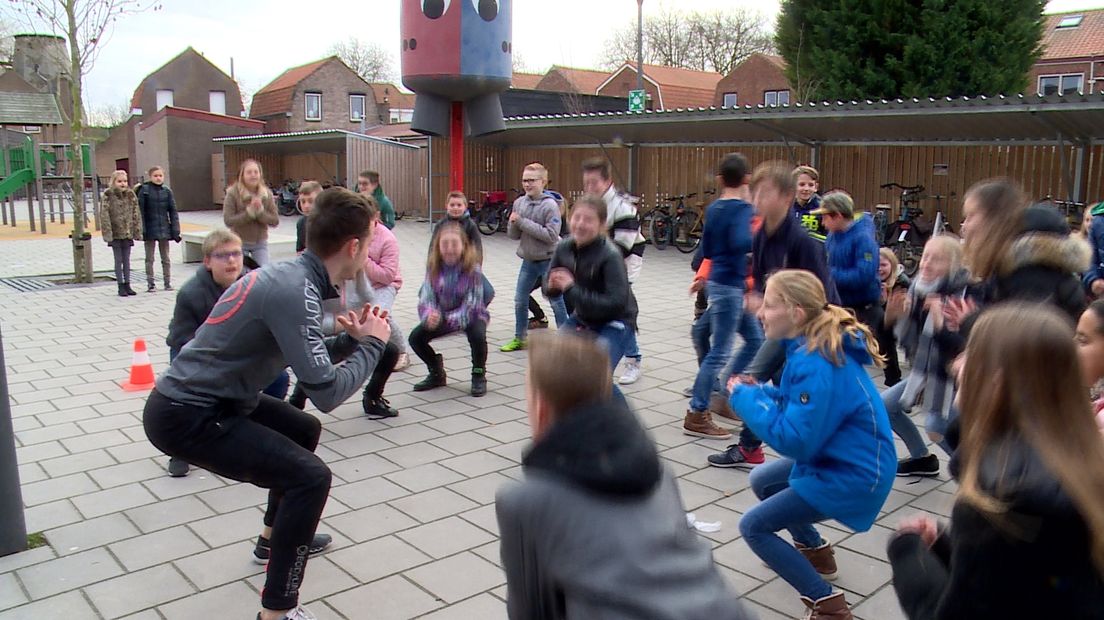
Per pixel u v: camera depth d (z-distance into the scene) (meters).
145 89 52.97
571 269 5.35
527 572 1.65
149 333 9.20
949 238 4.80
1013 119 13.05
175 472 5.02
